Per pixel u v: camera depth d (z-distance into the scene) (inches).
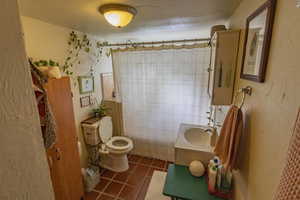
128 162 104.4
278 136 23.2
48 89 52.1
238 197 40.8
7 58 13.6
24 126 15.5
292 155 14.2
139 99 99.6
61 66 74.1
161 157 107.0
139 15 57.2
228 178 46.3
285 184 14.3
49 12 53.1
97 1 44.3
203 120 90.6
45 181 18.2
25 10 50.9
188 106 91.6
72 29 78.8
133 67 95.2
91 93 96.8
